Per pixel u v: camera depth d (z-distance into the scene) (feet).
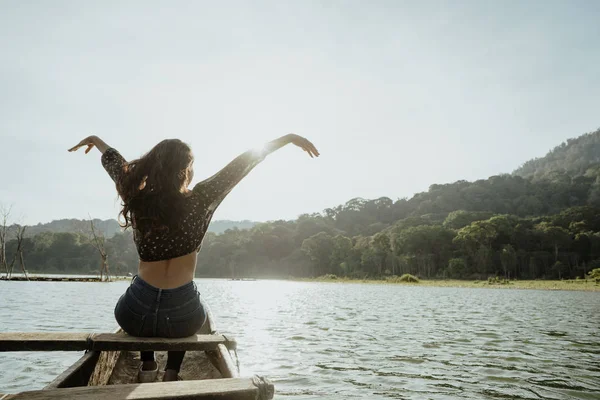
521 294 163.94
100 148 10.44
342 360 30.55
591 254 377.91
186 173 8.87
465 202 623.36
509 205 597.93
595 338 42.22
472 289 220.02
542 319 61.72
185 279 8.94
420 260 394.52
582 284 274.57
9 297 83.56
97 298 87.92
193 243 8.84
